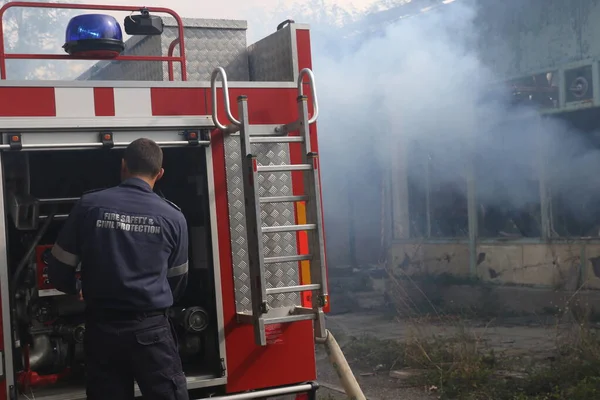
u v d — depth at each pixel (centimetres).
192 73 572
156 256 395
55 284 402
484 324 1133
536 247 1255
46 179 548
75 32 478
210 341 471
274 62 535
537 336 992
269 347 468
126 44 636
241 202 465
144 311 387
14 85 418
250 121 470
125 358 385
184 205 520
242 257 464
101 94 435
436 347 858
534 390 709
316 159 443
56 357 475
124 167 422
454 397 721
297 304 475
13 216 461
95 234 389
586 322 862
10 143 413
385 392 754
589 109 1184
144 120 441
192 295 513
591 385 677
